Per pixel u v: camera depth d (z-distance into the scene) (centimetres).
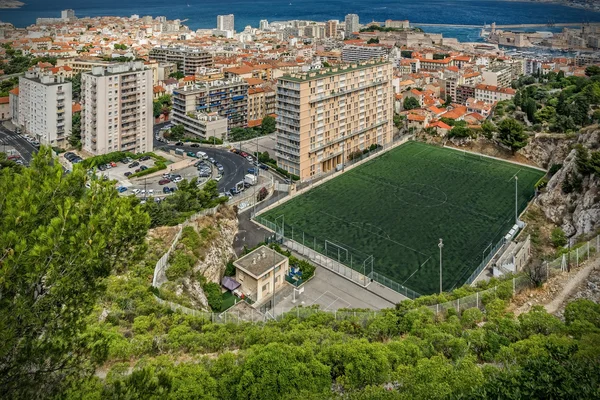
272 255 12588
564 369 4712
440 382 5388
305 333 7406
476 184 19050
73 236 3384
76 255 3394
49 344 3338
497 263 12750
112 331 7106
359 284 12481
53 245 3278
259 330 7712
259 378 5631
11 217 3228
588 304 7419
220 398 5538
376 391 5381
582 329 6644
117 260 3809
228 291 12019
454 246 14400
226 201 15825
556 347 5312
